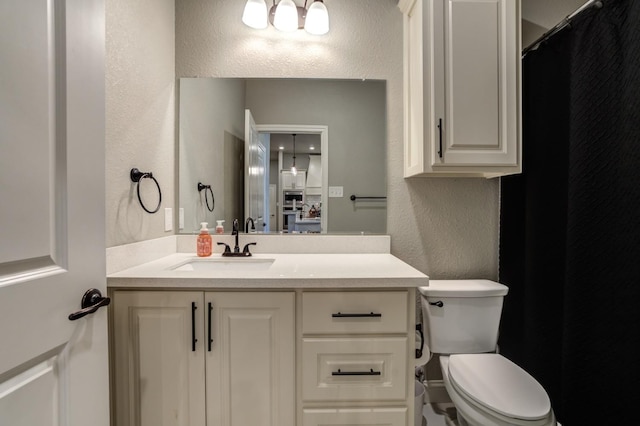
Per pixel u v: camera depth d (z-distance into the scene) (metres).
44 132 0.66
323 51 1.71
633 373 1.06
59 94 0.70
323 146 1.73
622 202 1.09
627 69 1.08
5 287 0.58
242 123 1.72
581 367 1.23
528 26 1.73
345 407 1.11
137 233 1.30
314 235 1.69
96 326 0.81
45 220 0.66
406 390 1.12
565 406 1.28
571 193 1.27
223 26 1.69
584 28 1.23
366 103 1.72
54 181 0.69
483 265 1.73
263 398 1.11
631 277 1.06
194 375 1.09
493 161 1.37
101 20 0.83
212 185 1.71
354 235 1.69
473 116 1.36
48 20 0.67
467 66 1.36
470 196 1.72
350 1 1.71
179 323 1.09
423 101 1.37
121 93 1.19
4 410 0.58
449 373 1.31
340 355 1.11
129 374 1.09
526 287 1.54
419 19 1.41
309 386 1.11
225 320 1.10
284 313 1.10
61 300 0.70
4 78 0.58
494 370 1.29
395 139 1.72
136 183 1.29
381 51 1.71
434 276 1.72
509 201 1.65
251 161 1.75
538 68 1.48
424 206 1.72
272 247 1.68
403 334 1.12
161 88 1.51
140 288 1.09
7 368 0.58
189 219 1.69
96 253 0.81
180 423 1.09
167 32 1.58
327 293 1.11
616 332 1.11
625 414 1.07
